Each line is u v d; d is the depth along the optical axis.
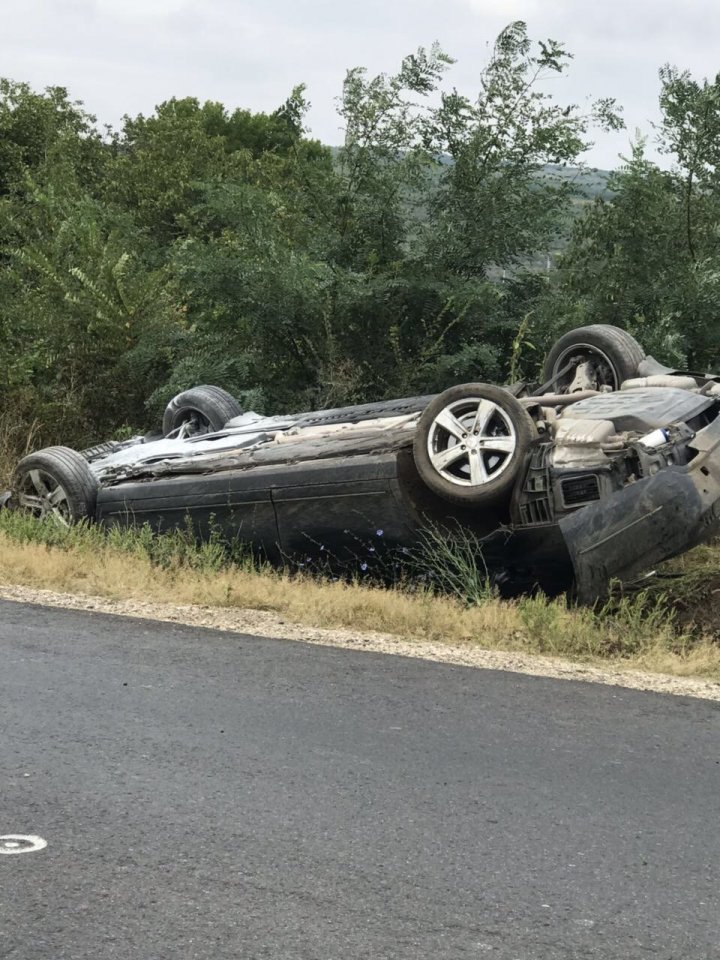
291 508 9.29
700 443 7.84
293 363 15.22
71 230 16.73
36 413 15.20
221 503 9.66
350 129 15.54
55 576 8.99
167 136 49.97
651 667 7.09
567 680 6.70
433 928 3.75
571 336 10.20
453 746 5.48
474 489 8.29
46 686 6.22
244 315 14.68
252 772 5.07
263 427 10.91
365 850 4.32
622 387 9.57
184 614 8.12
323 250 15.48
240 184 15.74
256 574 9.23
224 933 3.68
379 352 14.77
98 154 46.31
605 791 4.98
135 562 9.47
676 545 7.68
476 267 15.01
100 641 7.23
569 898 3.99
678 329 13.87
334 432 9.83
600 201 14.95
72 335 15.81
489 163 15.05
